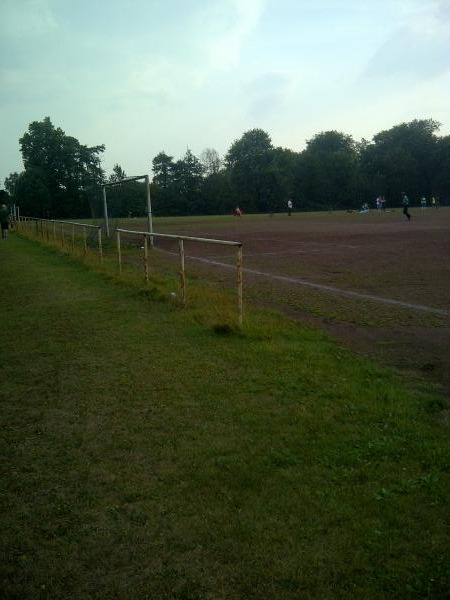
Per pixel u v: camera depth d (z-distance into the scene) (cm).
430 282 1176
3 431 448
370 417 442
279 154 10450
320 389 515
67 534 301
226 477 355
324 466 365
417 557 269
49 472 375
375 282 1205
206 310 894
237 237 2834
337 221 4522
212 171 11475
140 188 3531
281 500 324
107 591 255
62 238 2316
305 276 1347
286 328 768
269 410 468
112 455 396
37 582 263
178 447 404
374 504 316
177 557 278
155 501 331
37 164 8625
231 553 278
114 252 2170
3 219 3369
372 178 10569
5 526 311
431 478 340
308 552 276
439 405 464
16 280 1433
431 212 6191
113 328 823
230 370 588
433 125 11106
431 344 685
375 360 621
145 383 556
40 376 595
